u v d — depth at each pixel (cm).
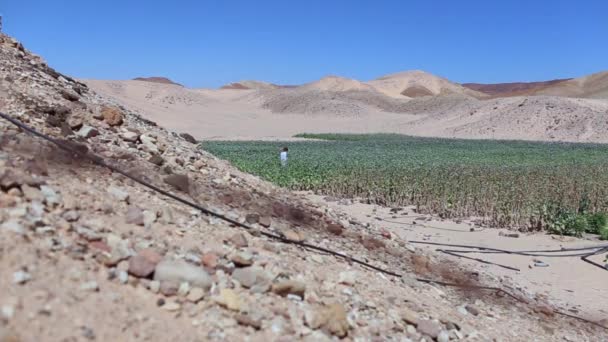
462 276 795
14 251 362
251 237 576
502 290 754
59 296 341
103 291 366
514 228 1387
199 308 393
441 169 2138
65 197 475
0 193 435
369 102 10944
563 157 3478
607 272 1023
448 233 1303
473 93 15512
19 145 542
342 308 448
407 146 4616
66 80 857
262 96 11012
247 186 819
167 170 682
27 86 719
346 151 3666
